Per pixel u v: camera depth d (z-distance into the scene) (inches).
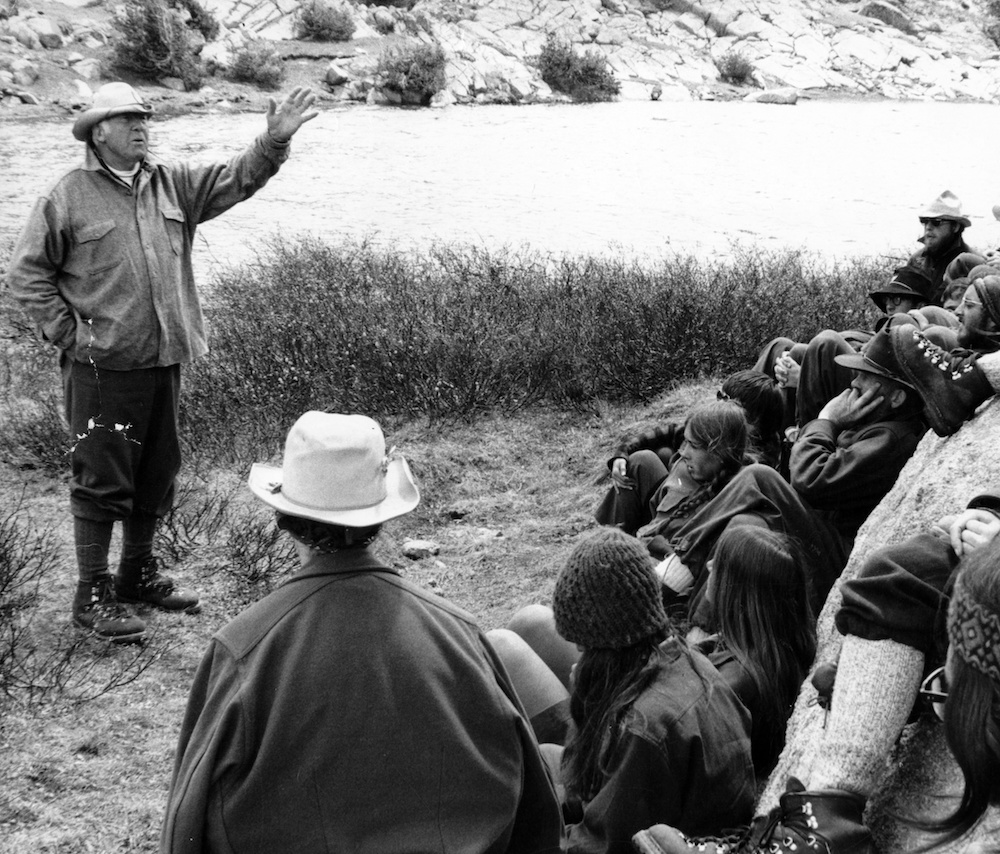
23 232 164.7
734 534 116.3
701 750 91.7
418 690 79.0
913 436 151.7
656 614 96.1
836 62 2551.7
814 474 153.9
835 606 123.6
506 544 240.5
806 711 107.4
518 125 1504.7
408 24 2098.9
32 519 223.0
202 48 1701.5
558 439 298.0
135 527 184.5
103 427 170.7
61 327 166.1
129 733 153.1
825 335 198.8
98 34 1641.2
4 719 151.9
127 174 169.3
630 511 205.8
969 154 1323.8
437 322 337.7
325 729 76.4
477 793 80.0
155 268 169.3
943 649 80.3
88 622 176.2
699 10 2581.2
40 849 128.0
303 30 1936.5
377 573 83.0
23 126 1200.2
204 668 80.4
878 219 839.7
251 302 371.9
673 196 930.1
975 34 2913.4
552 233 739.4
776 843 77.9
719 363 335.9
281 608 80.4
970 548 76.8
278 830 75.9
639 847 83.4
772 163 1185.4
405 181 956.0
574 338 336.2
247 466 259.1
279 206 795.4
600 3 2518.5
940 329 125.6
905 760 86.4
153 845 130.4
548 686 132.6
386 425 299.0
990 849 59.4
